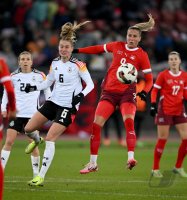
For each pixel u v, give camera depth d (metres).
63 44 30.66
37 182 30.08
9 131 32.06
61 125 30.22
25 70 33.25
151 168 39.00
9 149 31.86
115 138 61.56
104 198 26.80
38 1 72.19
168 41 70.12
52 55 67.44
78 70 30.84
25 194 27.62
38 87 32.12
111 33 66.50
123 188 30.12
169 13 76.94
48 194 27.70
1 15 72.56
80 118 60.84
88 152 49.38
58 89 30.75
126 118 30.53
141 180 33.28
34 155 32.91
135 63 31.25
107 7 71.50
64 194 27.80
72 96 30.70
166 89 35.75
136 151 50.78
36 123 30.91
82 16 70.75
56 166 39.66
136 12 74.25
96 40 66.19
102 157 45.59
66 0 72.12
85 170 30.66
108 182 32.34
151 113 35.62
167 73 35.78
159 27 72.00
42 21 71.25
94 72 60.09
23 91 33.03
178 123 35.66
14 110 24.81
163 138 35.34
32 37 69.25
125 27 69.38
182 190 29.75
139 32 31.23
